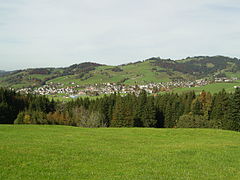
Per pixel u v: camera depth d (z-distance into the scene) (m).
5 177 13.97
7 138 28.31
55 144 25.06
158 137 35.03
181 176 15.43
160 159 19.98
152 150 24.08
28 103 106.56
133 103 98.44
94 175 14.99
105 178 14.38
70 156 19.80
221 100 81.56
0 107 82.31
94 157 20.00
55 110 114.94
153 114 87.25
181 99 106.00
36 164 16.88
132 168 16.98
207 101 92.88
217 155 21.83
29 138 29.19
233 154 22.52
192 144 28.48
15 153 19.52
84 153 21.27
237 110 71.62
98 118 83.44
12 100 100.62
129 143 28.78
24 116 84.50
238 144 29.34
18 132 34.59
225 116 74.50
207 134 38.41
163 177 15.02
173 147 25.88
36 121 84.06
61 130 39.19
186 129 43.09
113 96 112.06
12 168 15.67
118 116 81.88
